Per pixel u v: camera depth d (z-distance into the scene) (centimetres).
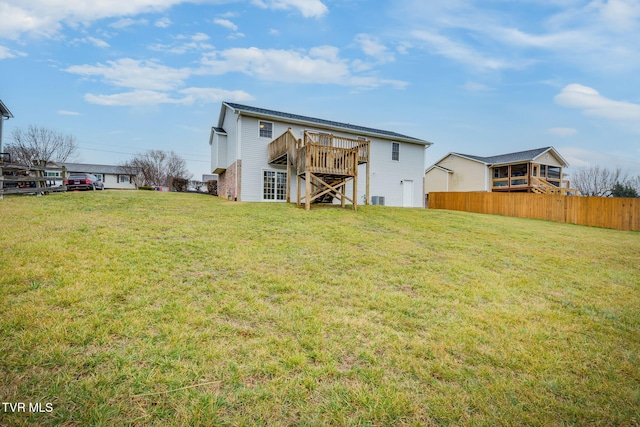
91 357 235
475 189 2672
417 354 277
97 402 193
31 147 3412
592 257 722
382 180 1933
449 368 259
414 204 2042
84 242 523
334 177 1323
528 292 462
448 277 501
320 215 1005
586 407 224
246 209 1060
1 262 402
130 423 181
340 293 404
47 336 254
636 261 709
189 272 433
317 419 195
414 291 432
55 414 182
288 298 376
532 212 1703
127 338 264
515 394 233
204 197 1694
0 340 244
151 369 228
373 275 483
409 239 761
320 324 317
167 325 289
